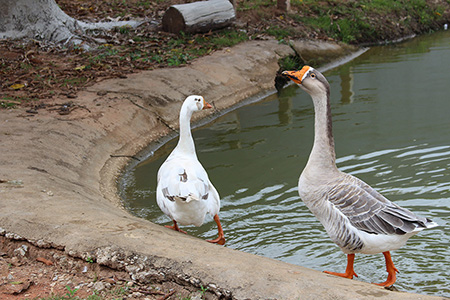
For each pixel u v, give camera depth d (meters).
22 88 5.67
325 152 3.69
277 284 3.13
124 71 6.35
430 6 11.70
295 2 10.08
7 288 3.27
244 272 3.19
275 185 4.64
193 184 3.59
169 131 5.59
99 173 4.71
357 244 3.54
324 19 9.73
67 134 4.89
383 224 3.48
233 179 4.74
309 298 3.06
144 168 5.00
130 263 3.31
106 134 5.13
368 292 3.11
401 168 4.74
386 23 10.46
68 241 3.42
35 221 3.56
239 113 6.22
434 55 8.53
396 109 5.86
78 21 7.91
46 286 3.30
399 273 3.74
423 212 4.22
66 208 3.71
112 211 3.86
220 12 8.13
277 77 7.52
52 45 7.09
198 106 3.96
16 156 4.40
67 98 5.53
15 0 7.12
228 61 7.17
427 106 5.89
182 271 3.23
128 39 7.62
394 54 8.92
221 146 5.30
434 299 3.08
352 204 3.55
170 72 6.42
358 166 4.80
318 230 4.14
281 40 8.20
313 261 3.86
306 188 3.70
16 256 3.47
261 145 5.28
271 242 4.04
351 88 6.88
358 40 9.84
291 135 5.45
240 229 4.17
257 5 9.52
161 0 9.83
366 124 5.54
